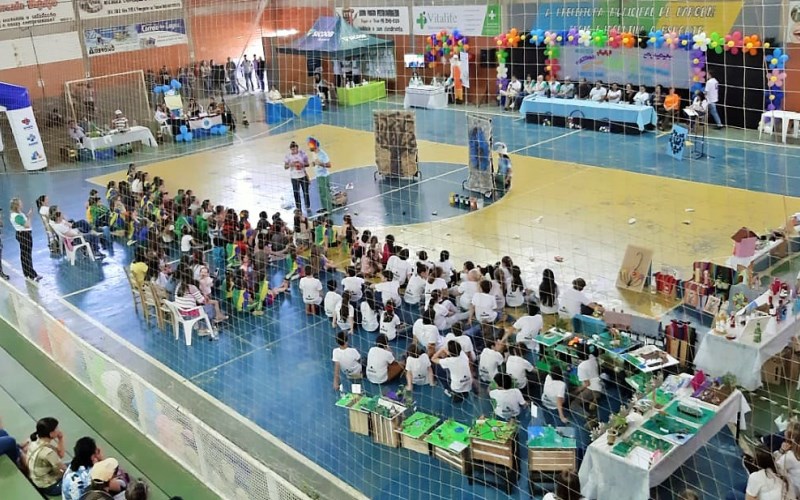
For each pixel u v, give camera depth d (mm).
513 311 13000
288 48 30500
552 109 25875
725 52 22922
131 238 18547
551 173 21047
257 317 14203
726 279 12789
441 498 9031
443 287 13148
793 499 7699
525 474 9242
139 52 34406
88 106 31578
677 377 9734
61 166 26734
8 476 8812
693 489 8656
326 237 16672
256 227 17312
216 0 34125
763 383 10602
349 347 12453
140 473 9047
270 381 11992
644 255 13648
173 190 22469
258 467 7688
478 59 29594
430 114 29250
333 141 26641
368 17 32031
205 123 29141
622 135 24281
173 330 13969
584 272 14625
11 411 10727
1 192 24109
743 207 17281
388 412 10039
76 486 8141
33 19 32062
